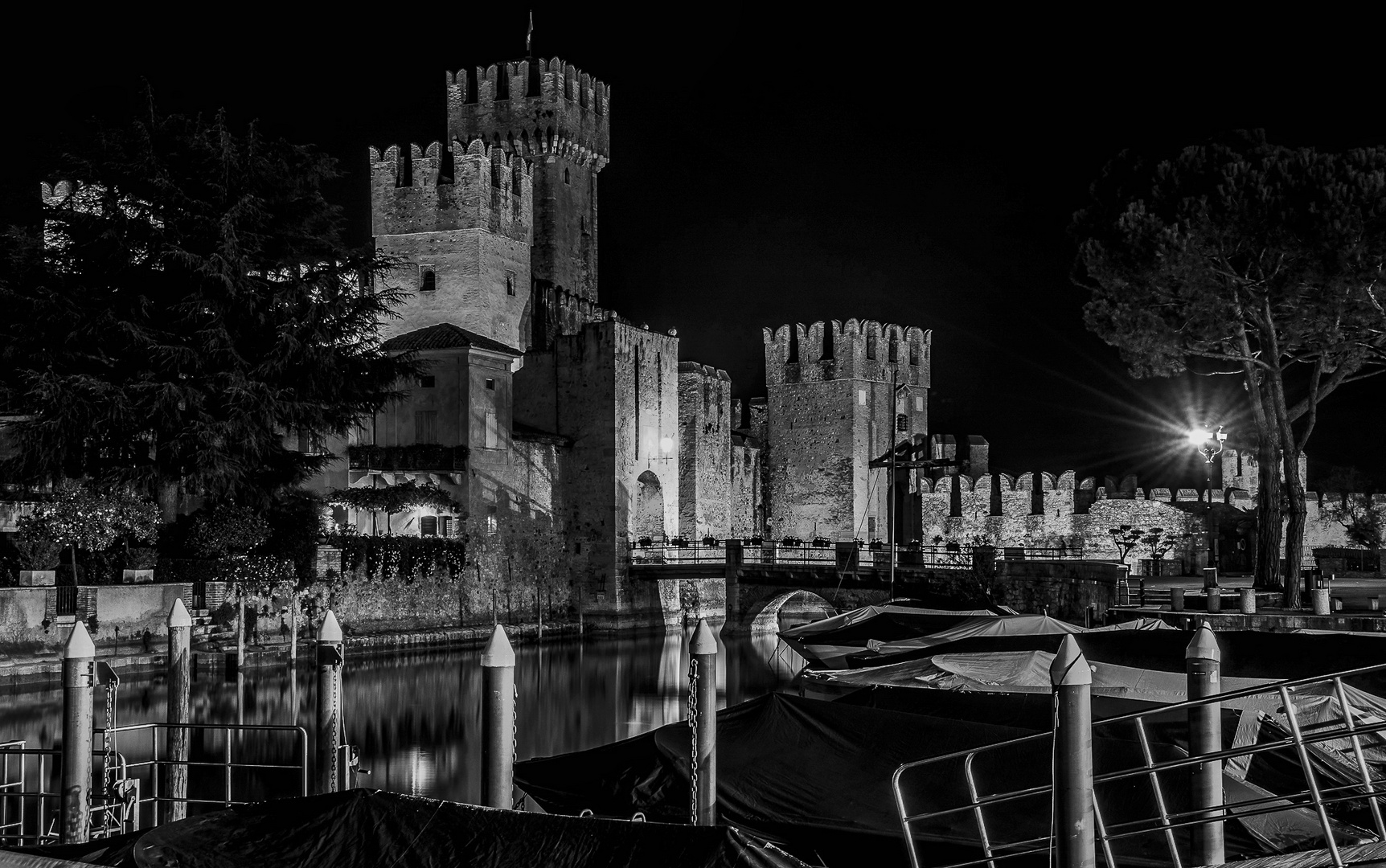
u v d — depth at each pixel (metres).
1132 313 48.81
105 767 19.59
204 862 11.58
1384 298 45.66
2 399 52.50
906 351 100.44
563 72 95.31
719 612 87.25
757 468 100.19
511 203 82.56
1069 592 53.59
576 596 78.44
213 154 55.28
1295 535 45.50
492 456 71.31
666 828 11.12
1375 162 46.38
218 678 47.25
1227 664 28.53
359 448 68.56
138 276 54.62
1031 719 23.09
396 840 11.68
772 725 20.69
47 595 43.91
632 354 80.44
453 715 42.72
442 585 65.94
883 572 61.50
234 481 51.56
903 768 13.85
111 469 51.38
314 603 56.34
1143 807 17.02
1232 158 47.53
